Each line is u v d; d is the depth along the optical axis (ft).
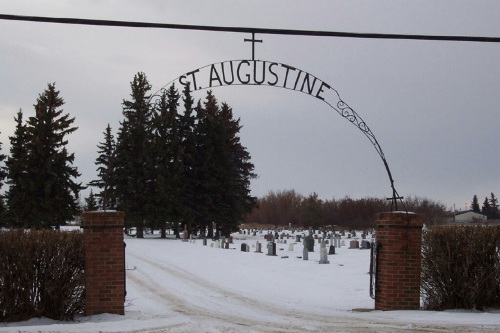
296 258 106.11
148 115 50.31
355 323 33.42
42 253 34.12
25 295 33.58
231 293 54.19
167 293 52.90
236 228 192.65
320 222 269.44
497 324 32.50
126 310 39.93
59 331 29.60
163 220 170.60
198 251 126.11
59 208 160.66
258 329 30.94
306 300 50.57
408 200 211.82
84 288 36.01
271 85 44.11
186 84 43.98
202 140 182.29
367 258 103.76
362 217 262.47
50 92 163.32
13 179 160.97
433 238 39.75
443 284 39.40
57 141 162.81
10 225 159.22
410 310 39.09
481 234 39.09
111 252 36.35
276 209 341.82
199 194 181.47
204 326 31.89
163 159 170.30
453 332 29.84
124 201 165.58
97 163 181.27
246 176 217.36
